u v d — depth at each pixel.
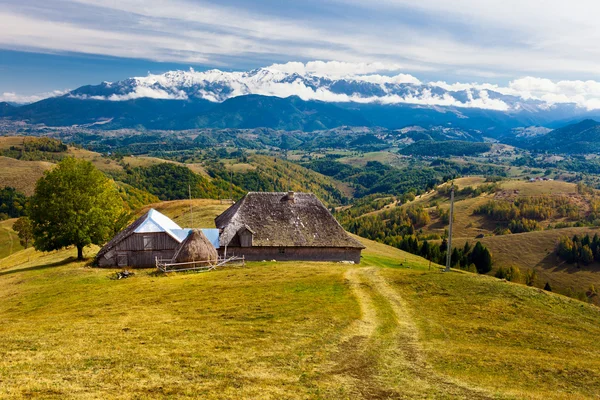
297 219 63.19
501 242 186.38
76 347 23.77
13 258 89.50
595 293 145.12
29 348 23.44
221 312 32.50
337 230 63.00
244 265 53.66
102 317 31.42
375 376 21.80
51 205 56.28
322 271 47.53
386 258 84.31
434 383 21.33
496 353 26.05
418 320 32.09
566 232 183.88
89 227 57.56
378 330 29.42
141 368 20.75
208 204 120.75
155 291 39.81
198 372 20.64
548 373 23.33
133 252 54.56
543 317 32.78
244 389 18.86
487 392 20.45
